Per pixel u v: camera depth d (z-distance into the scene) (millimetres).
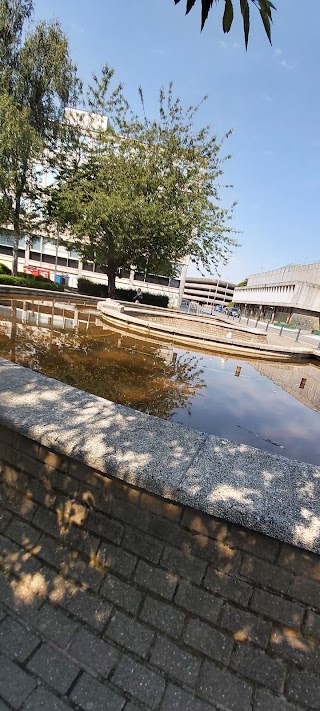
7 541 2000
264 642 1483
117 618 1633
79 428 2031
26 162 15016
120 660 1516
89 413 2266
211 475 1718
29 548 1946
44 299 13859
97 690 1435
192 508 1614
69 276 27312
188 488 1580
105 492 1830
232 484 1664
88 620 1646
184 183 17203
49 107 15773
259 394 5535
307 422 4496
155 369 6012
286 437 3914
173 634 1560
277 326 35969
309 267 43438
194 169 16812
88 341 7441
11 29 14289
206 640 1526
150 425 2203
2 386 2570
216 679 1443
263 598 1521
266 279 60844
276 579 1508
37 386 2650
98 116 17719
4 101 13398
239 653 1482
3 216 16250
